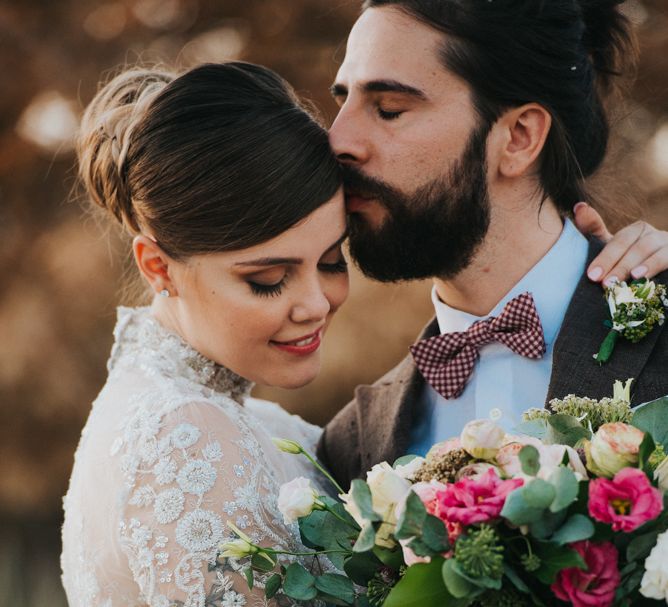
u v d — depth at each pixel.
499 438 1.63
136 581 1.95
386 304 5.21
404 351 5.23
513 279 2.33
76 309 5.51
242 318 2.07
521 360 2.30
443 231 2.25
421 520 1.53
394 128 2.22
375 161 2.22
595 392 2.12
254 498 1.97
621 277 2.23
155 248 2.11
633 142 4.40
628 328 2.13
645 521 1.48
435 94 2.21
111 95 2.30
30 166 5.55
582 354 2.17
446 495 1.56
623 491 1.52
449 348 2.34
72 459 5.64
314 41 5.23
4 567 5.75
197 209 2.00
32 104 5.46
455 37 2.21
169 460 1.97
